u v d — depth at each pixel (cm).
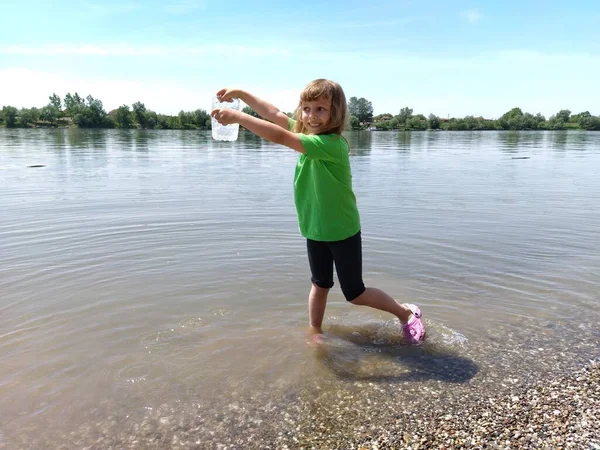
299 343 296
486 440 208
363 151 1977
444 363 275
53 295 360
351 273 298
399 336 308
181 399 239
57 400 236
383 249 483
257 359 277
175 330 309
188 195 788
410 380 257
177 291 371
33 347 285
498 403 235
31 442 208
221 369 266
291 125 318
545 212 668
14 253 459
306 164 294
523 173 1155
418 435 212
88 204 702
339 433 215
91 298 356
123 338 297
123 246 486
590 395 239
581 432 211
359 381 257
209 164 1330
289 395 243
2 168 1161
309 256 307
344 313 343
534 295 366
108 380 253
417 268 427
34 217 611
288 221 599
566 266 431
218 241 506
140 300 353
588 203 742
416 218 626
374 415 227
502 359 277
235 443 209
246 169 1202
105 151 1809
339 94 281
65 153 1689
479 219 621
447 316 332
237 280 395
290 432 215
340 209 288
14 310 334
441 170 1223
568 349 287
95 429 217
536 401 235
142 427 218
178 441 210
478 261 446
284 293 369
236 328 313
